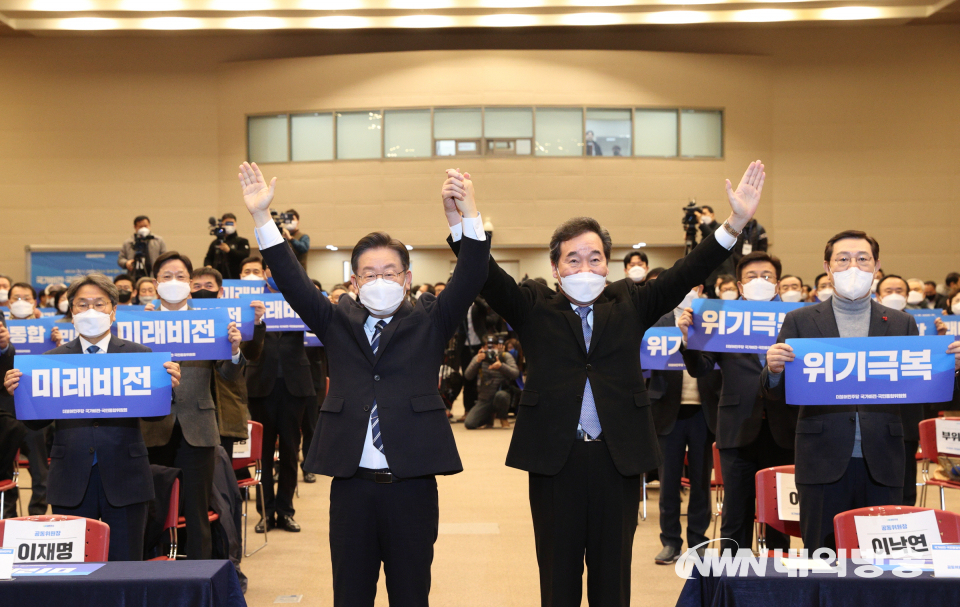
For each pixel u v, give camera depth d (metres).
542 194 16.31
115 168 17.05
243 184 2.68
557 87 16.30
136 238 10.76
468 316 11.54
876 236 16.92
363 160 16.41
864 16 15.62
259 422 5.44
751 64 16.70
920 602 2.04
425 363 2.67
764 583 2.07
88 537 2.60
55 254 16.86
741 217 2.61
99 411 3.08
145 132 17.05
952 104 16.89
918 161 16.91
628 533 2.64
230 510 4.30
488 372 10.68
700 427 4.69
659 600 3.96
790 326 3.26
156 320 3.77
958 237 16.94
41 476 5.82
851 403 2.93
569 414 2.63
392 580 2.58
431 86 16.31
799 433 3.16
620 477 2.62
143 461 3.29
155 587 2.07
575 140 16.36
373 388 2.62
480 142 16.31
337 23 15.75
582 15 15.62
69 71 17.05
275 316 5.33
